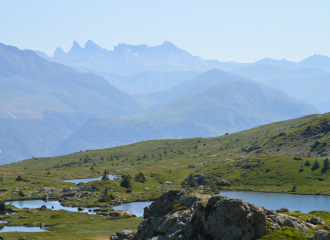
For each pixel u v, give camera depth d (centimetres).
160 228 5753
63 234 10769
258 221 4694
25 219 13962
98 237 10169
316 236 4553
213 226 4738
